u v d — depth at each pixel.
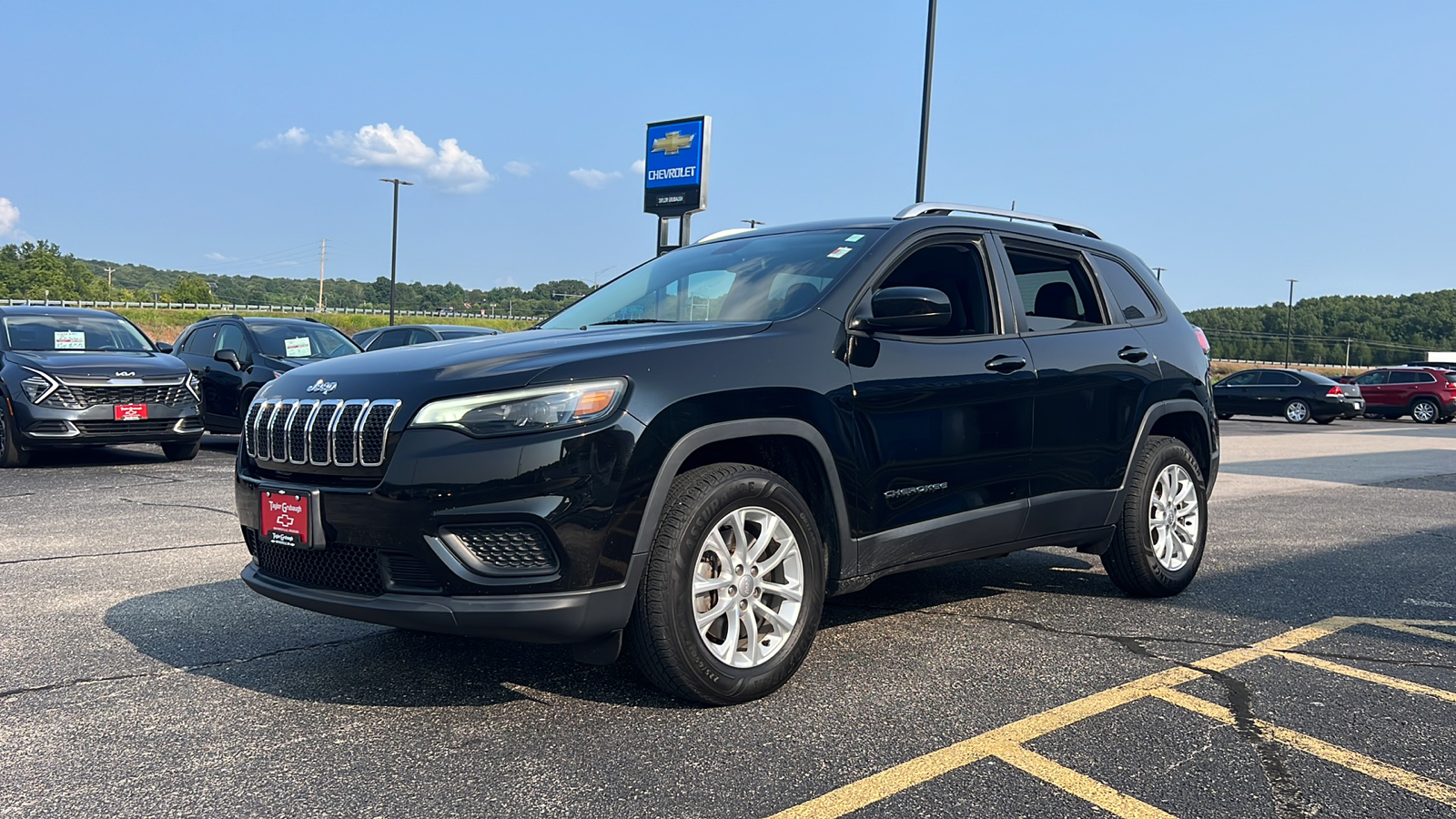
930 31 14.19
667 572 3.01
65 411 9.66
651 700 3.23
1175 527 4.87
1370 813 2.46
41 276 120.38
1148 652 3.86
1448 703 3.28
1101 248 4.90
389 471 2.91
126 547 5.76
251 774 2.64
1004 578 5.24
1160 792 2.57
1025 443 4.10
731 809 2.44
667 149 20.70
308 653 3.72
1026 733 2.97
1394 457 14.21
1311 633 4.16
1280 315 119.81
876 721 3.06
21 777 2.61
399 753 2.79
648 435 2.99
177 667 3.55
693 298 4.01
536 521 2.85
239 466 3.44
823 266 3.85
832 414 3.42
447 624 2.87
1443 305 115.50
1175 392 4.87
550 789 2.55
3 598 4.54
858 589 3.62
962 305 4.15
